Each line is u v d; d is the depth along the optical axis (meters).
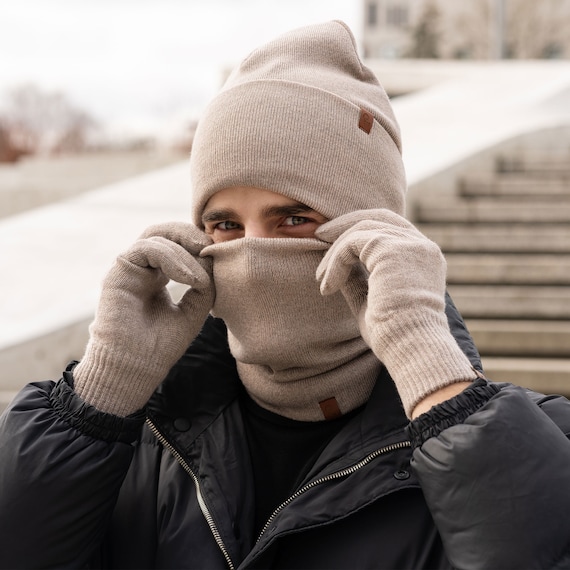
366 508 1.39
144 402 1.50
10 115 31.16
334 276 1.39
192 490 1.54
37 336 3.57
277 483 1.53
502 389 1.32
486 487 1.22
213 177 1.52
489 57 34.38
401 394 1.31
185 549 1.45
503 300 4.78
